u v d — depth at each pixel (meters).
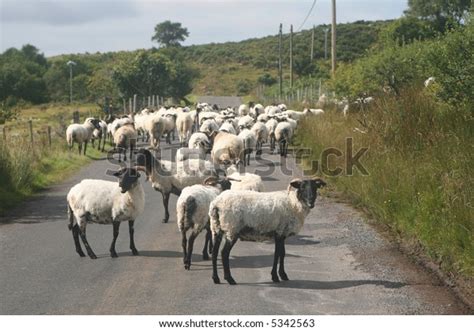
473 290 9.98
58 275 11.10
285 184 20.06
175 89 85.44
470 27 17.12
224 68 142.25
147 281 10.72
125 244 13.39
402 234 13.58
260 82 118.25
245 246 13.17
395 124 18.62
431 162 14.84
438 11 57.94
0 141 21.44
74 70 114.25
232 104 89.56
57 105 90.56
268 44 155.00
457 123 16.09
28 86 103.44
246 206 10.38
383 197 15.13
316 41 118.94
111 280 10.78
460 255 10.94
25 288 10.37
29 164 21.45
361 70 30.20
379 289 10.23
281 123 27.47
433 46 17.89
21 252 12.75
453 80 16.75
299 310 9.26
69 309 9.32
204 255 12.18
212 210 10.47
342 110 32.41
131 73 76.06
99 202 12.12
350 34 118.00
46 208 17.50
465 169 13.19
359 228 14.48
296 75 101.56
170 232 14.46
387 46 31.20
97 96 76.81
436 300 9.69
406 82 26.77
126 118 32.44
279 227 10.59
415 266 11.52
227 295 9.96
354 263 11.76
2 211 16.91
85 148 28.97
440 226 12.16
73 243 13.52
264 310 9.26
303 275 11.05
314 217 15.71
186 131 31.56
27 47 170.00
